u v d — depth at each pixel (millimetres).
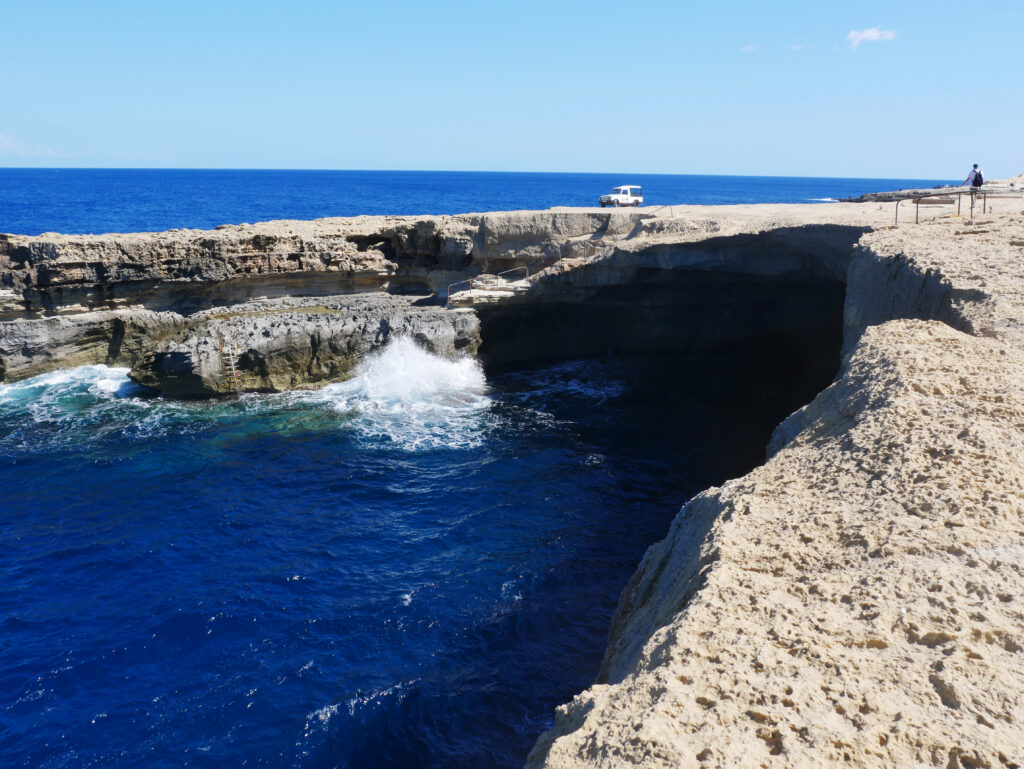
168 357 32781
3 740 14609
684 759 4922
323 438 30109
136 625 18078
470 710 15484
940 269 15969
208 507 24125
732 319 43094
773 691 5582
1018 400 9680
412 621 18359
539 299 39000
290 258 39156
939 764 4910
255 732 14906
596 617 18578
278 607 18828
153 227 94438
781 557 7539
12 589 19531
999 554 6945
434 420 32469
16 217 105312
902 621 6250
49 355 35188
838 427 10680
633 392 37156
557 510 24359
